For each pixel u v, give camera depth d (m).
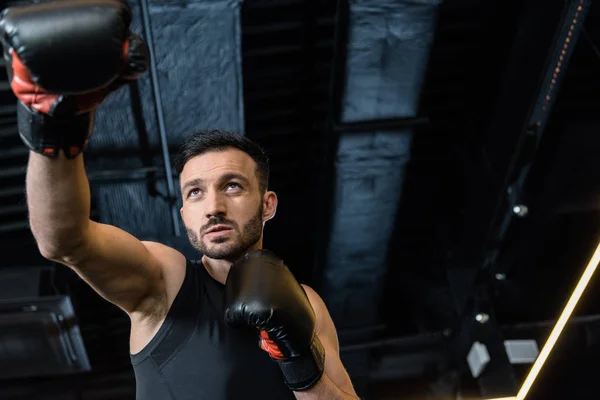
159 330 1.39
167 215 4.80
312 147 5.44
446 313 6.44
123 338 6.36
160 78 4.09
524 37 4.56
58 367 5.96
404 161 4.78
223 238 1.39
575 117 4.96
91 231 1.28
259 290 1.29
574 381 5.68
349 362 6.46
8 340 5.62
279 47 4.83
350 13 3.98
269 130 5.26
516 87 4.70
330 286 5.89
